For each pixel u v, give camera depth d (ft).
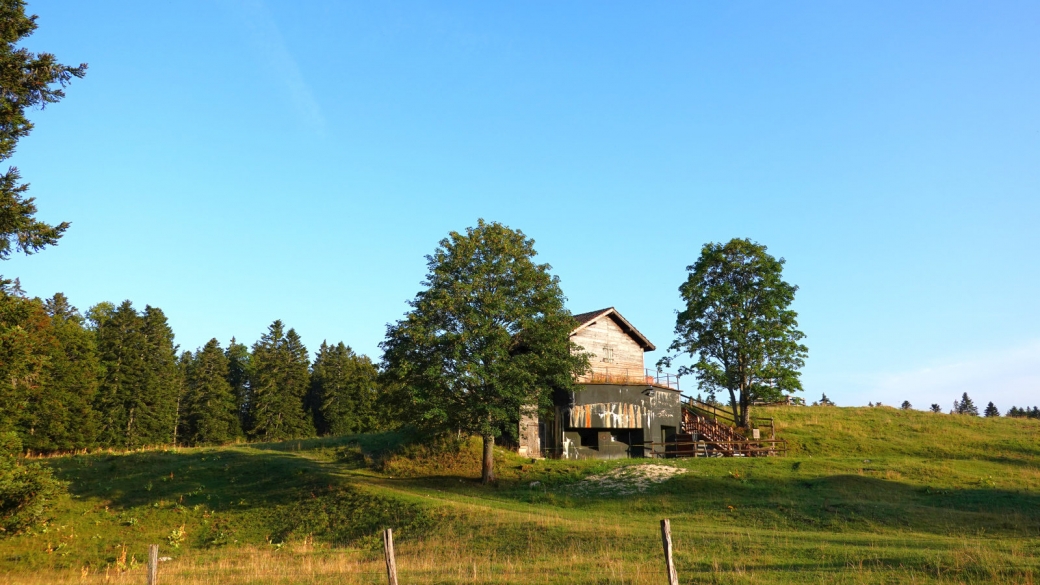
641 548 75.72
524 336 139.64
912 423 196.54
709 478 126.52
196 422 293.02
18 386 99.19
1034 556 64.90
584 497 122.11
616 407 169.99
